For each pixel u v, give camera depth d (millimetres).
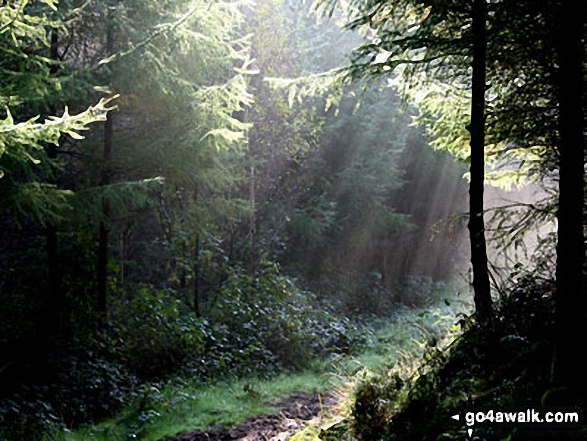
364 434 4977
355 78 6449
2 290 9898
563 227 4539
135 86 8844
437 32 6438
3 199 6633
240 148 11430
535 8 4945
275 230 18141
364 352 12844
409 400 4961
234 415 7766
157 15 9430
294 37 16891
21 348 8445
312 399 8898
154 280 15773
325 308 16297
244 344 11562
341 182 19375
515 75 5953
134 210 10211
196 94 9469
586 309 4406
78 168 9914
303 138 16359
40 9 7859
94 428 7062
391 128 19891
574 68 4574
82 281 10055
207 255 12688
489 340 5172
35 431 6559
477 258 5812
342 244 20422
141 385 8664
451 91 6977
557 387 4059
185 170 9773
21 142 4941
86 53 9453
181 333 10492
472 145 5871
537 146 6234
